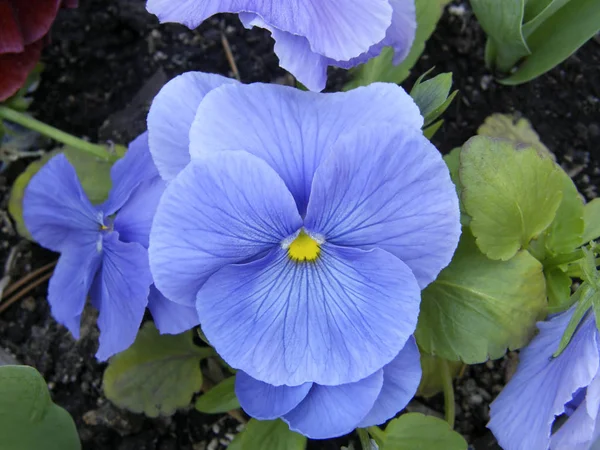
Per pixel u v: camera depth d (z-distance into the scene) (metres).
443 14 0.27
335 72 0.26
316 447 0.22
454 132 0.26
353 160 0.12
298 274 0.14
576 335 0.15
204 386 0.22
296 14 0.14
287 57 0.14
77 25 0.27
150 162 0.16
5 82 0.21
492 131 0.24
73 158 0.23
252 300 0.14
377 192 0.13
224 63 0.27
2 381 0.16
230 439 0.22
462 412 0.23
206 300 0.13
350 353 0.14
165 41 0.27
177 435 0.22
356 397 0.15
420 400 0.23
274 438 0.17
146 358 0.20
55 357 0.23
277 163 0.13
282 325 0.14
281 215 0.13
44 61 0.27
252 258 0.14
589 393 0.14
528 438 0.16
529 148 0.17
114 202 0.17
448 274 0.18
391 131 0.12
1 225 0.25
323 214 0.13
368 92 0.13
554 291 0.19
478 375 0.23
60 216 0.19
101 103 0.26
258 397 0.15
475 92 0.26
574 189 0.19
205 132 0.13
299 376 0.14
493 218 0.17
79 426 0.22
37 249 0.25
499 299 0.17
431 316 0.18
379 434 0.18
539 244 0.19
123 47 0.27
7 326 0.24
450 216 0.13
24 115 0.22
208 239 0.13
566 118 0.26
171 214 0.12
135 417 0.22
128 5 0.27
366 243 0.13
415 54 0.21
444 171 0.13
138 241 0.16
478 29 0.27
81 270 0.18
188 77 0.14
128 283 0.15
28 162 0.26
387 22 0.14
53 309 0.19
